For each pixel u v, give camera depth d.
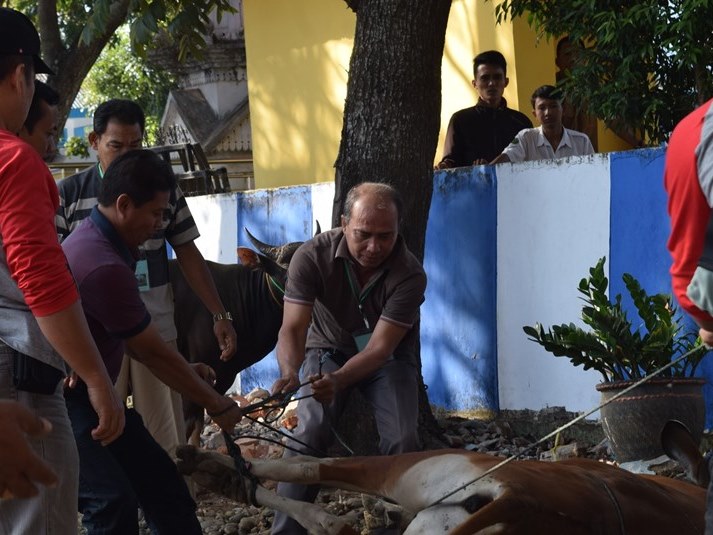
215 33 17.83
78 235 4.46
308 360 5.27
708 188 2.92
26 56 3.76
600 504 3.38
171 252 10.10
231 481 4.04
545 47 11.16
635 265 7.23
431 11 7.07
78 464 3.88
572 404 7.50
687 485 3.87
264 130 14.25
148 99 25.02
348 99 7.23
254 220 9.78
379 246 4.93
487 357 7.96
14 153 3.57
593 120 11.58
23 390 3.69
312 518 3.74
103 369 3.71
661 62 8.73
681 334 6.94
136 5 10.53
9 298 3.69
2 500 3.70
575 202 7.50
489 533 3.20
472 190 8.01
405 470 3.65
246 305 7.06
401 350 5.21
